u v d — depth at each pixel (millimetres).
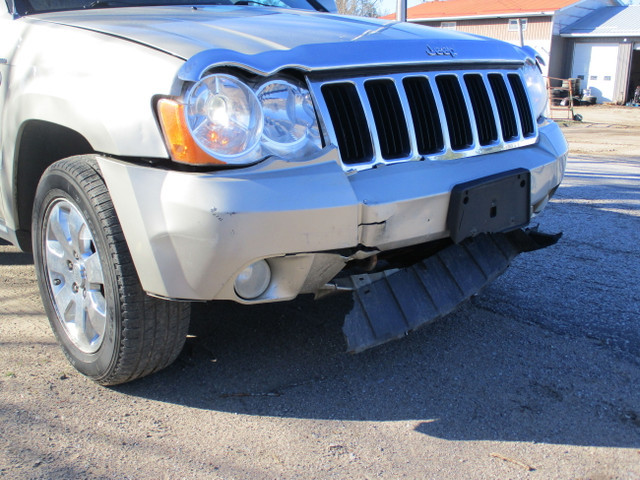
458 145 2869
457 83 2887
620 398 2660
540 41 30156
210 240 2131
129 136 2242
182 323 2553
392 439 2381
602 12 32438
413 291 2750
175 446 2316
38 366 2896
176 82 2143
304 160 2305
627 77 29703
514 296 3748
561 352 3059
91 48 2494
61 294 2820
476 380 2812
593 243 4832
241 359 3000
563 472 2188
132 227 2271
